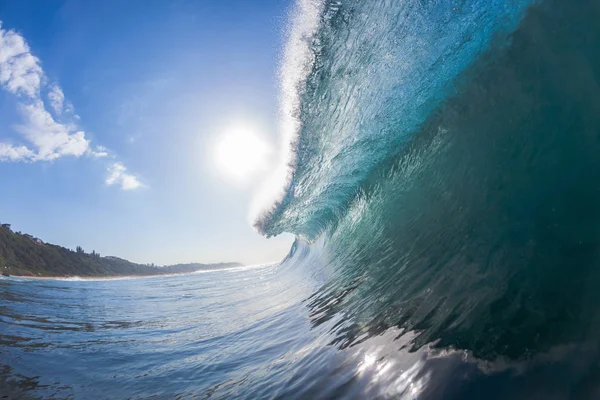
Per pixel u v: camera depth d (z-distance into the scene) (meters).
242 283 18.47
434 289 2.80
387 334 2.74
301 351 3.54
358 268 5.42
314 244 13.91
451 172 3.90
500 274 2.27
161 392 3.62
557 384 1.55
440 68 4.41
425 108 4.98
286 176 8.82
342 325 3.61
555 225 2.15
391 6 4.44
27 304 11.20
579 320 1.70
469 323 2.15
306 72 5.91
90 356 5.31
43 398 3.77
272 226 12.47
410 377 2.05
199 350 5.11
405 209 4.87
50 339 6.49
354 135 6.30
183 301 13.18
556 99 2.63
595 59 2.44
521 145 2.79
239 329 5.98
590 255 1.87
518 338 1.84
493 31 3.55
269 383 3.01
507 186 2.72
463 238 2.94
